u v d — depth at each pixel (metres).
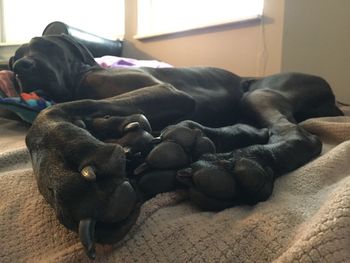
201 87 1.62
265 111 1.26
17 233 0.60
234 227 0.56
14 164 0.89
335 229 0.46
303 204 0.63
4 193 0.70
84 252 0.53
